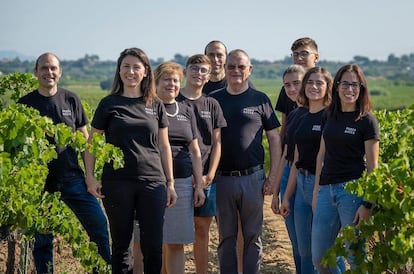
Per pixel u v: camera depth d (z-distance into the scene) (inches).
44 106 289.3
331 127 252.5
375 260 221.9
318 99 278.1
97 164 339.9
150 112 260.2
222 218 302.4
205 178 293.9
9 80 308.3
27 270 325.4
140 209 258.1
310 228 284.4
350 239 220.4
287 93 313.1
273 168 304.2
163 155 267.7
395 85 6087.6
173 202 268.5
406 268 249.6
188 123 288.4
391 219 215.3
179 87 287.4
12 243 289.6
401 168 206.7
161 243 260.4
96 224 295.6
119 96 259.6
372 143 247.3
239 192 297.7
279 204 305.1
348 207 247.6
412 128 212.5
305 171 281.6
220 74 340.5
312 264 287.3
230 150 297.3
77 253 278.7
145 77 261.0
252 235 301.3
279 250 403.5
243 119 298.0
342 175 250.4
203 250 311.9
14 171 248.7
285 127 339.9
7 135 216.2
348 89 245.4
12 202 252.4
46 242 293.0
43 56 288.2
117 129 254.8
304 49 336.2
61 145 229.3
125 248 260.7
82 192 294.0
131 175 255.0
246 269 302.8
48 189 291.0
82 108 299.4
